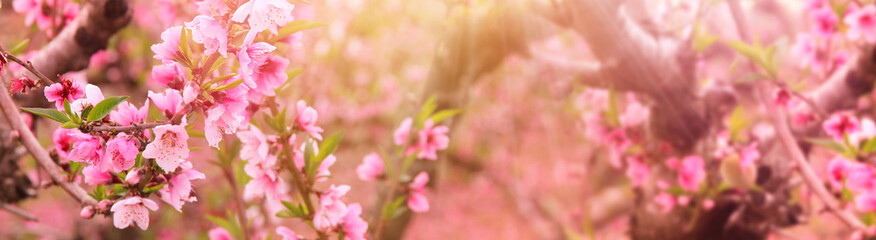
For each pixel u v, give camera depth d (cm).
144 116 129
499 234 675
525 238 661
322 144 144
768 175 195
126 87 298
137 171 130
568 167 466
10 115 134
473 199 736
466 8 256
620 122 222
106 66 285
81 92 132
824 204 166
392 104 601
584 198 457
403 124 173
